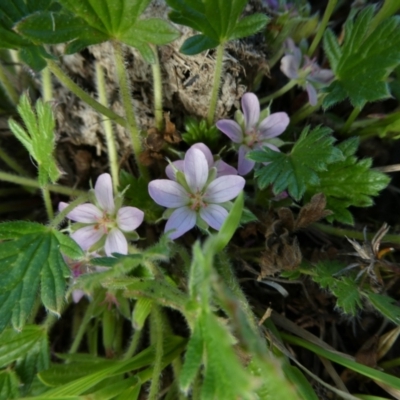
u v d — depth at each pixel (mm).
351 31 75
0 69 78
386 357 75
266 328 66
